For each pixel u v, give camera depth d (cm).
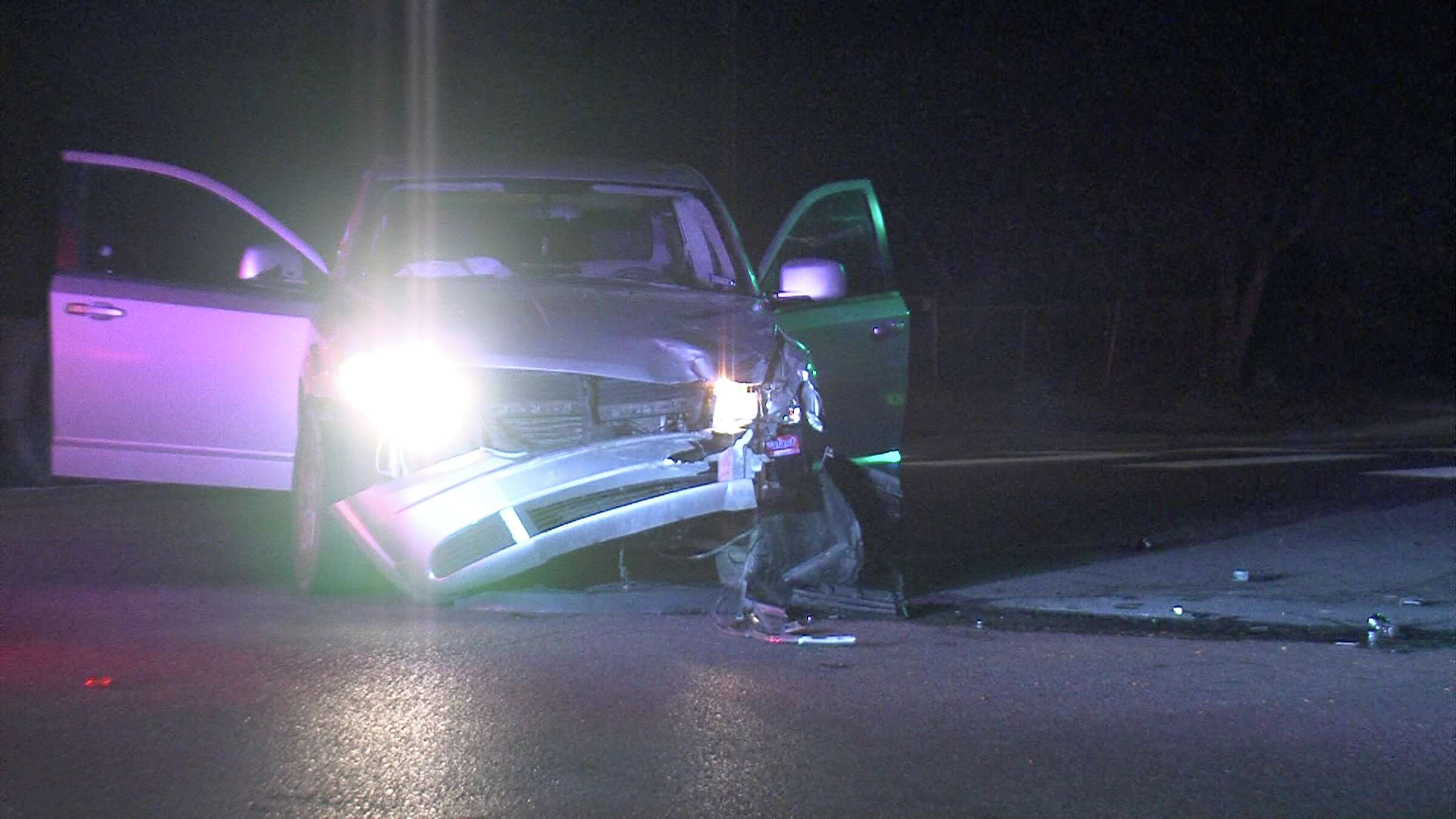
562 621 709
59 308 877
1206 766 501
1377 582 826
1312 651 671
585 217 886
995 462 1523
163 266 1052
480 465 678
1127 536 982
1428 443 1898
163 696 570
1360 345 3303
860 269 936
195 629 682
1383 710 571
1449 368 3328
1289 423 2344
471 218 869
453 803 456
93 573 826
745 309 789
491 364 686
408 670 610
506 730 530
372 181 849
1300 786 482
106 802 455
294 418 841
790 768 493
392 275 807
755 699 576
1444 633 707
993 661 645
